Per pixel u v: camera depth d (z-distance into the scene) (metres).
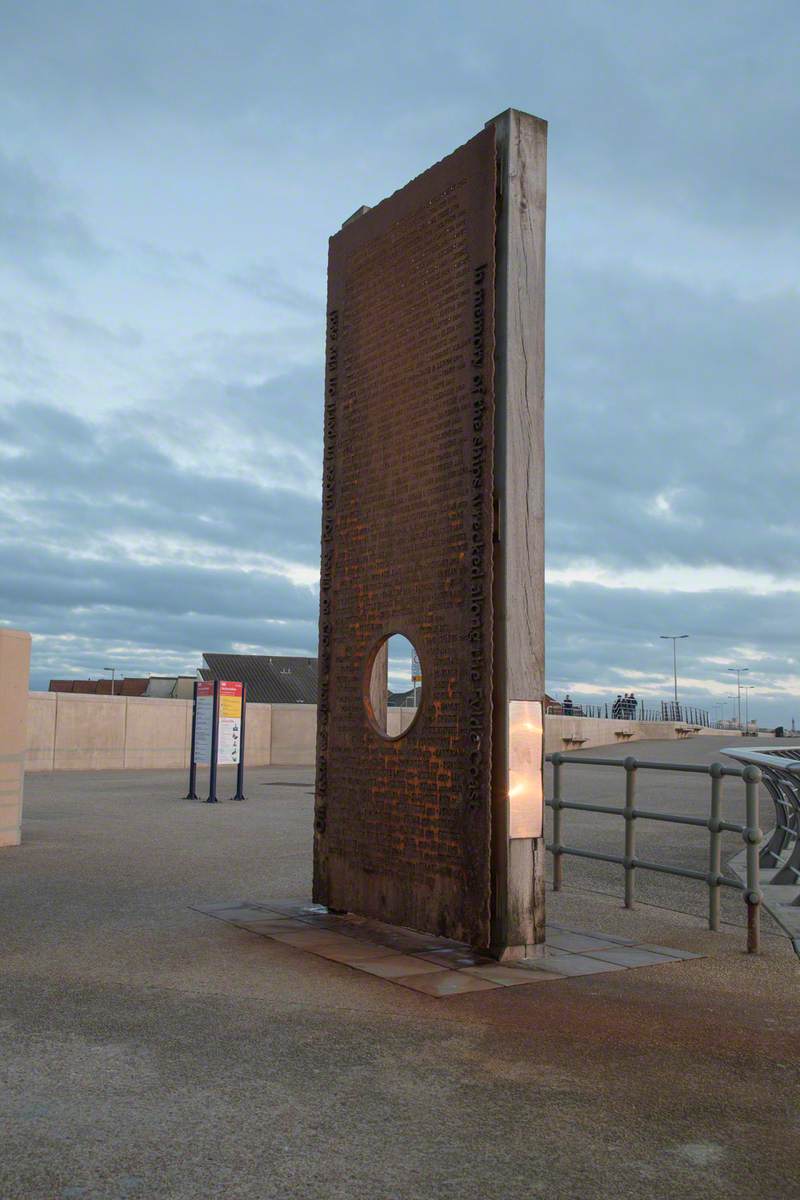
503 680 6.22
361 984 5.63
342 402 7.91
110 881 8.82
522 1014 5.12
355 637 7.53
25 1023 4.80
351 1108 3.83
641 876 10.36
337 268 8.10
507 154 6.43
